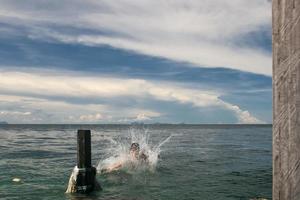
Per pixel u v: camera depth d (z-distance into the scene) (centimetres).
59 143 4284
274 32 189
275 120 191
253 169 1847
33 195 1166
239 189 1304
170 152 2825
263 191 1271
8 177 1523
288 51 185
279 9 187
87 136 1135
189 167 1880
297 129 185
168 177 1562
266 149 3288
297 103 185
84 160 1138
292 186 187
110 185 1366
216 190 1287
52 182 1406
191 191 1266
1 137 6122
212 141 4750
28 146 3653
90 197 1132
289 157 187
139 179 1505
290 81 186
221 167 1908
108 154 2597
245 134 8150
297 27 183
